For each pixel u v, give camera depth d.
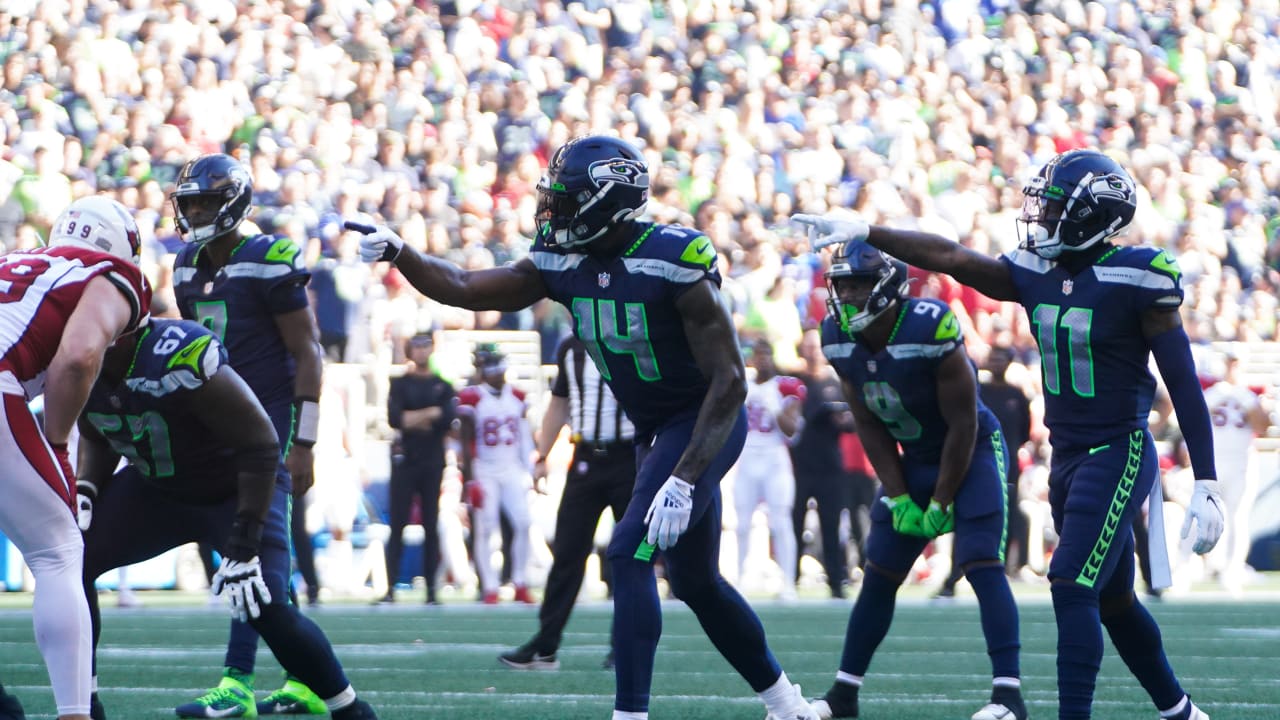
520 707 19.31
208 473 15.45
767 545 47.94
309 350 18.28
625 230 14.82
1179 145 69.69
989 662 25.75
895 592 19.11
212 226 17.67
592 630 32.88
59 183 49.91
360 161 55.09
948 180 63.16
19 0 55.31
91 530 15.72
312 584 40.16
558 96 61.31
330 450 45.47
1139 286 15.66
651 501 14.82
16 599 41.88
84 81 53.88
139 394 14.80
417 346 40.59
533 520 46.75
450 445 47.28
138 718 18.19
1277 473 53.25
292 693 19.05
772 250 53.03
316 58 58.16
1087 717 15.34
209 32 57.41
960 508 18.98
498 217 53.81
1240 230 66.25
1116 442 15.91
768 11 68.31
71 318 13.70
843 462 42.28
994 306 53.84
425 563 41.03
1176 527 47.78
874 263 18.50
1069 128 69.25
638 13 66.25
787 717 15.80
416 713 18.64
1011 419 42.66
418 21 61.88
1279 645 28.86
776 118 64.19
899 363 18.77
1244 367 57.25
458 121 58.12
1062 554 15.63
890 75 68.00
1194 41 74.12
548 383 49.50
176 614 36.69
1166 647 28.47
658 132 61.62
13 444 13.40
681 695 20.98
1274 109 75.06
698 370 15.08
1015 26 71.75
